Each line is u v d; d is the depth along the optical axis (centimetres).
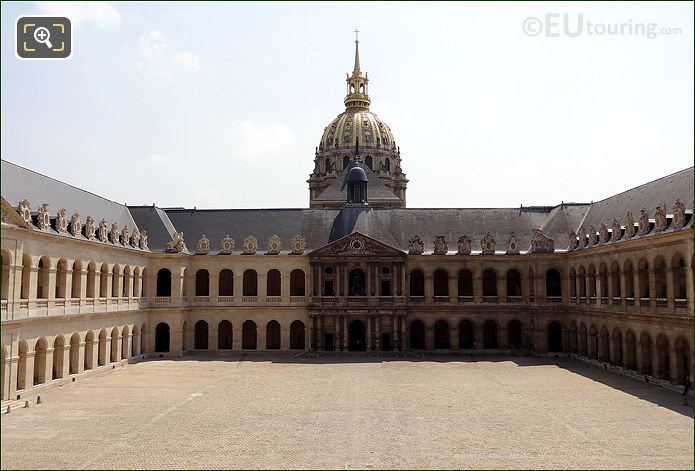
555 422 4603
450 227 9669
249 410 5041
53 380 6041
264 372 7225
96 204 7881
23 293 5641
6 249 5262
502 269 9100
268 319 9156
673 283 6006
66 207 6800
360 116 15912
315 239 9544
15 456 3722
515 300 9031
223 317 9156
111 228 7556
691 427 4431
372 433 4300
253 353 9056
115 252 7512
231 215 9844
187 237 9512
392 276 9100
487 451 3853
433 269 9150
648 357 6569
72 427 4441
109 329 7344
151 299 8700
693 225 5553
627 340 6931
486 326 9181
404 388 6103
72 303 6419
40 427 4438
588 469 3484
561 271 8738
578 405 5222
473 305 9044
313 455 3766
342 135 15625
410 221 9800
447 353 8969
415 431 4356
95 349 6962
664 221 6197
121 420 4662
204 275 9312
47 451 3825
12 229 5316
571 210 9400
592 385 6234
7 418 4716
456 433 4297
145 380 6569
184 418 4738
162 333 9006
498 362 8075
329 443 4038
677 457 3703
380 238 9462
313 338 8994
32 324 5634
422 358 8519
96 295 6950
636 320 6681
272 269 9244
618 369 7112
